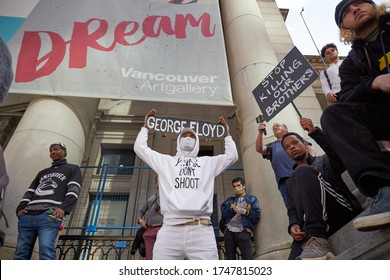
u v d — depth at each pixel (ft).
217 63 20.02
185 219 8.36
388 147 8.19
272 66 21.44
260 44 23.21
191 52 20.52
